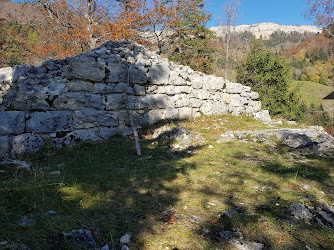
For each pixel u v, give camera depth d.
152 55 10.02
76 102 7.69
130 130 8.55
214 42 25.45
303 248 2.52
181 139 7.76
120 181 4.27
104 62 8.35
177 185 4.26
